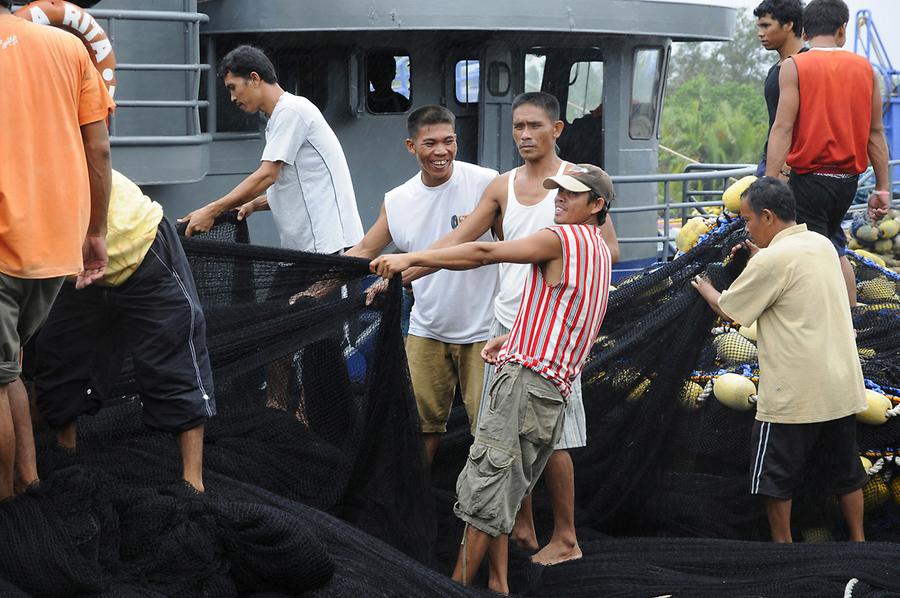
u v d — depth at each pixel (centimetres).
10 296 348
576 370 455
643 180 914
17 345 356
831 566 473
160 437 466
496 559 470
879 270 748
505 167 1008
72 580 350
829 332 536
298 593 384
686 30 1031
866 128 663
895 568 474
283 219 620
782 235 543
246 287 494
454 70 980
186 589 372
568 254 442
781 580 466
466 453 583
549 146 511
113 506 381
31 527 352
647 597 464
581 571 491
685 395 577
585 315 448
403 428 493
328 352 500
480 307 546
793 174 671
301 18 873
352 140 948
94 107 367
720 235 594
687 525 580
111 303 429
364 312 501
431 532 496
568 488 516
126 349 453
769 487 541
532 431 448
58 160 351
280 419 498
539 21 931
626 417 570
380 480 494
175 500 388
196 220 591
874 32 1700
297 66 923
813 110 652
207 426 488
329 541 414
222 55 907
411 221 559
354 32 923
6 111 341
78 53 361
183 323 425
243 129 909
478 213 528
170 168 729
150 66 719
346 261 498
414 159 980
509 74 990
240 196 596
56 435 452
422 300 550
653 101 1084
